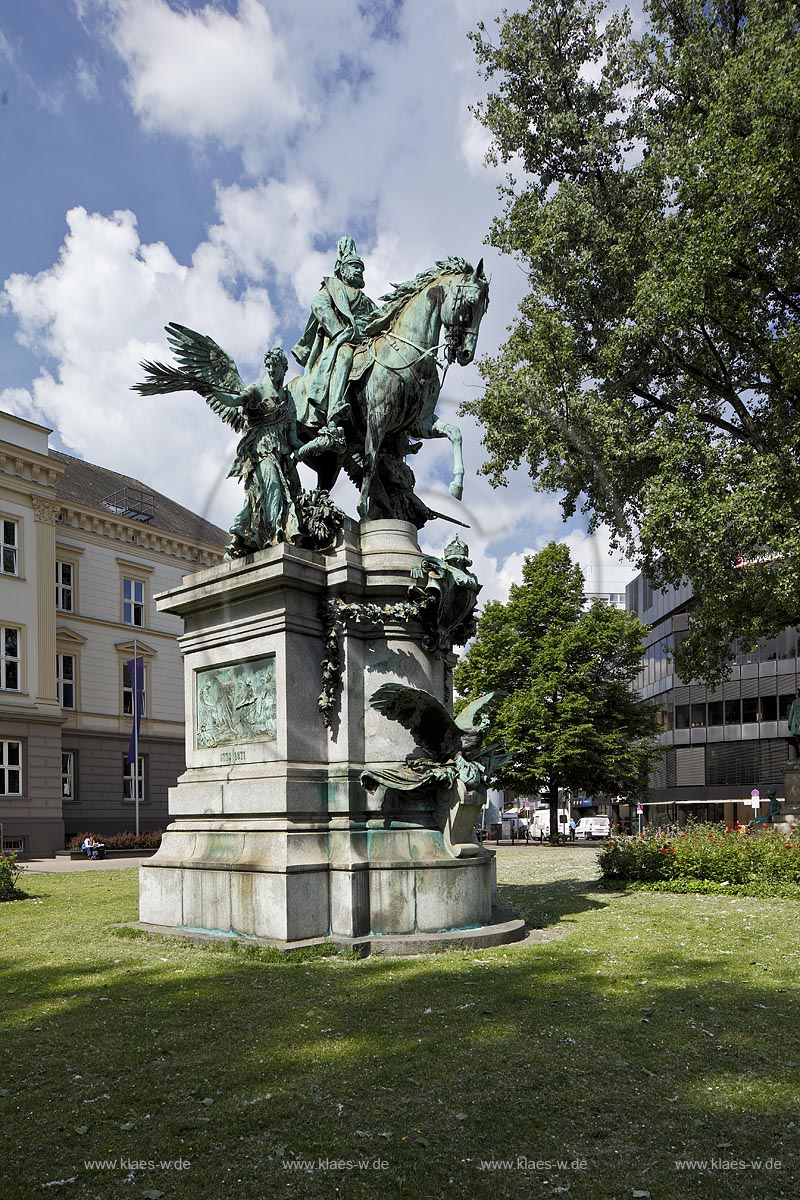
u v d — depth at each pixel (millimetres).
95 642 39562
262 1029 5840
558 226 19547
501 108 21219
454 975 7402
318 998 6633
